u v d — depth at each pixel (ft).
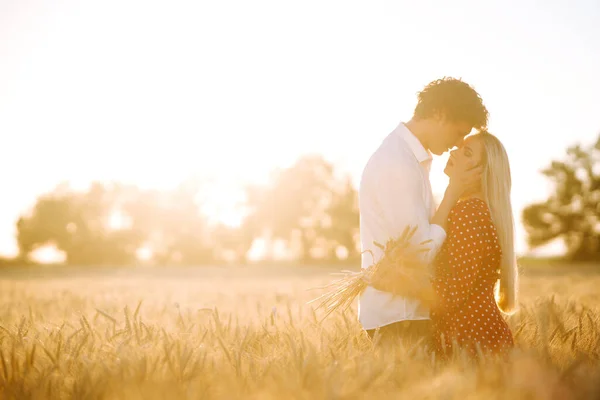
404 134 12.32
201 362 8.62
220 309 18.60
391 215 11.81
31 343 9.91
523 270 12.83
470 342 10.70
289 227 260.01
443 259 11.66
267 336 11.02
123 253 259.80
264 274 103.71
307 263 237.45
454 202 11.69
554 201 181.68
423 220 11.61
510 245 12.02
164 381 7.66
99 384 7.45
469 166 11.76
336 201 261.44
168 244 260.42
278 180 264.11
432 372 7.95
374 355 9.05
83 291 34.68
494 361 8.39
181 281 62.23
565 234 180.24
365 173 12.46
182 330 11.98
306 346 9.07
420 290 11.08
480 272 11.18
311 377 7.37
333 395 6.59
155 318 15.11
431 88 12.20
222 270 146.72
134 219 261.03
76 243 262.88
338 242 257.14
